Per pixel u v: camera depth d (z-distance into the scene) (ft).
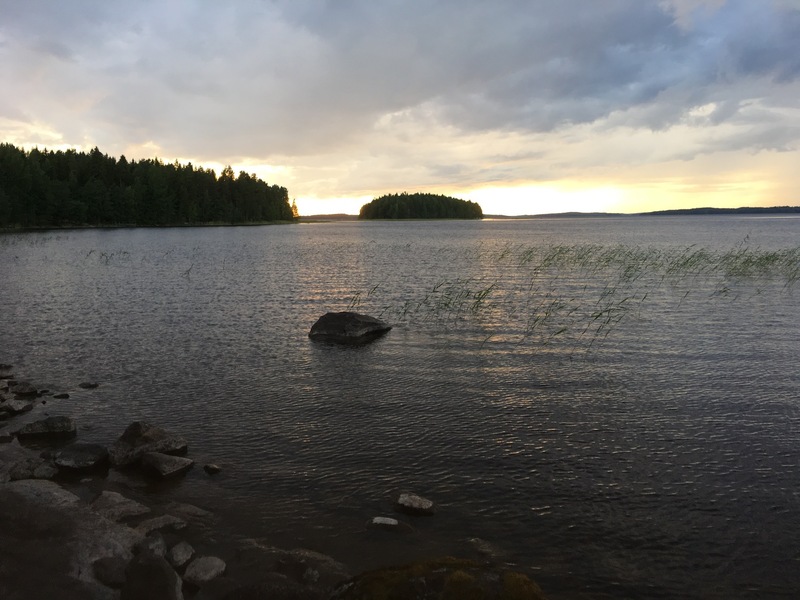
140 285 103.45
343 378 45.14
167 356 52.26
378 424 35.19
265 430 34.37
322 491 26.76
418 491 26.71
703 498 25.81
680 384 42.70
